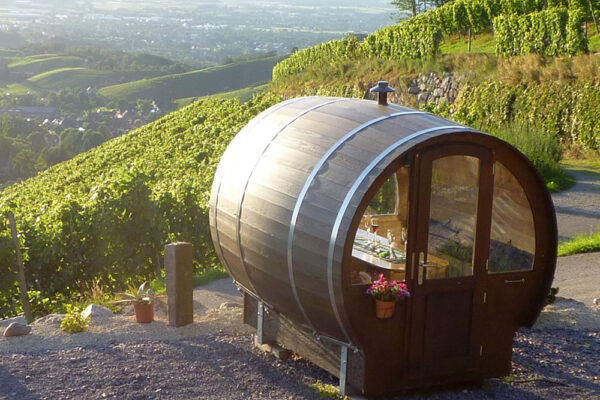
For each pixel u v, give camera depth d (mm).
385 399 6703
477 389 7078
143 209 13742
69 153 166500
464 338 6906
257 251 6945
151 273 14148
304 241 6273
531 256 7109
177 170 25781
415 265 6512
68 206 13570
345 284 6004
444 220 6551
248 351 7855
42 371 7020
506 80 29812
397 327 6590
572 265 12930
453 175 6508
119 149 42156
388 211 7266
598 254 13750
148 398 6555
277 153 7082
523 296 7133
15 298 12422
